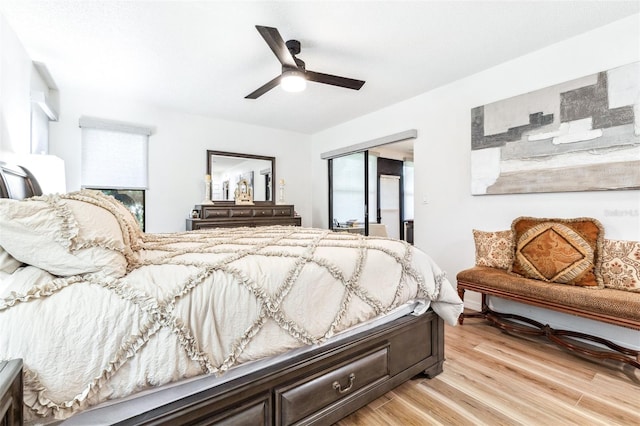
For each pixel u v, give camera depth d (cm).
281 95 355
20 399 73
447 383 176
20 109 239
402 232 669
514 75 269
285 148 510
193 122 421
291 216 470
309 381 127
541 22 217
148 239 182
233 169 455
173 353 93
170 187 404
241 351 107
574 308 192
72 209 100
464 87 308
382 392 153
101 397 85
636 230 207
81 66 280
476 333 248
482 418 146
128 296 91
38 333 79
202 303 101
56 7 197
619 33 213
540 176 251
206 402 102
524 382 176
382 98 365
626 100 209
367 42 242
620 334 214
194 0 192
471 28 224
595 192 224
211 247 151
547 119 247
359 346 143
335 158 500
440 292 175
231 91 342
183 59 268
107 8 199
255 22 215
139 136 380
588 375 183
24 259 93
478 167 293
